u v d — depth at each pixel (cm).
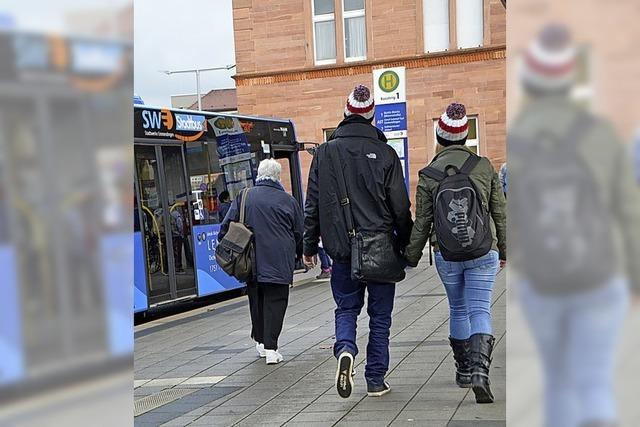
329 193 510
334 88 2539
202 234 1212
